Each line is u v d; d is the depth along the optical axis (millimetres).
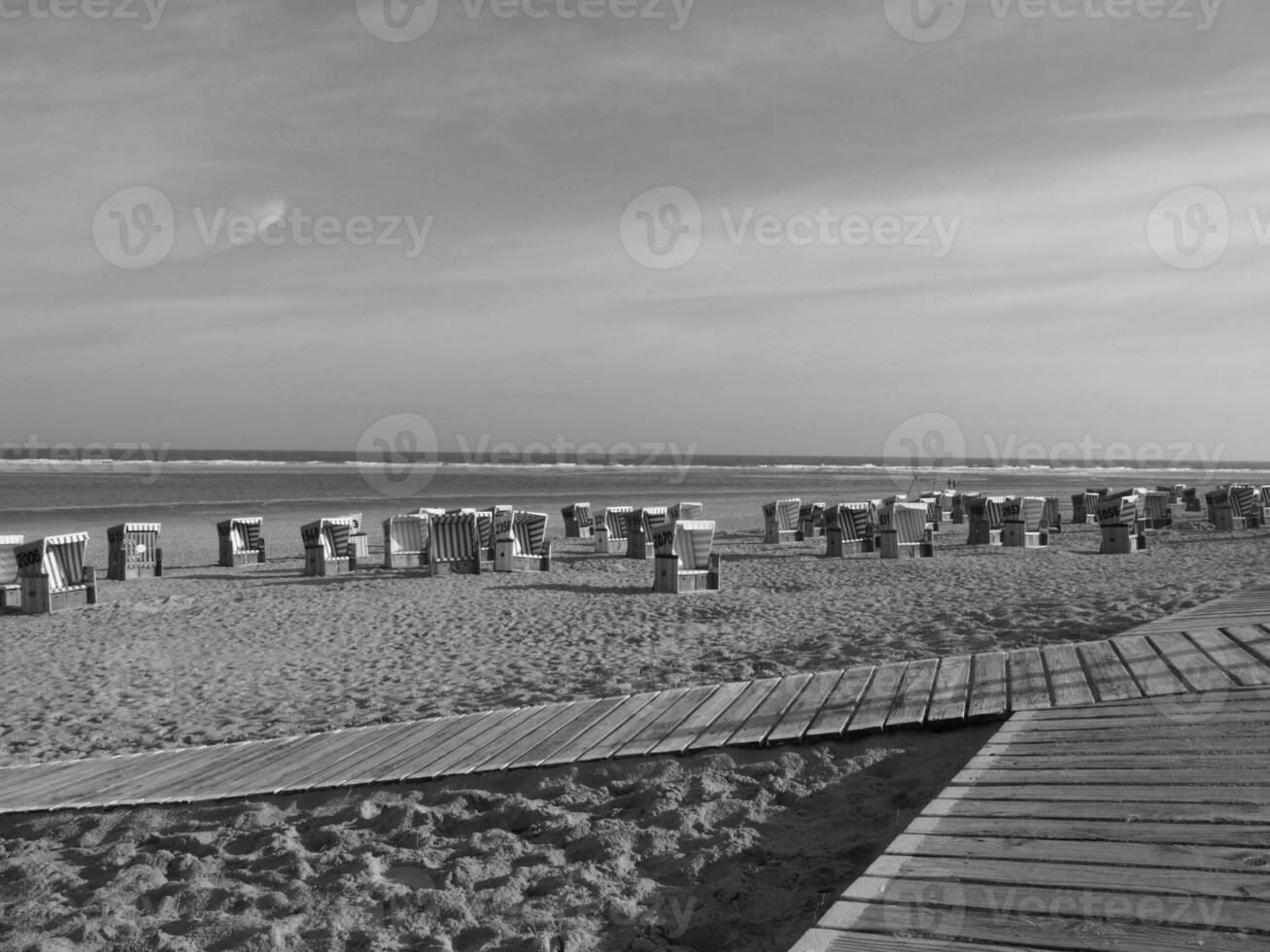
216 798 4992
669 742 5117
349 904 3652
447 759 5262
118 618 12320
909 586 12625
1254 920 2545
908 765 4602
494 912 3539
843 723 5031
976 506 20297
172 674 8883
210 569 18094
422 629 10773
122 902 3844
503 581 14992
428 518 16594
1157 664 5387
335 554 16953
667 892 3584
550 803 4539
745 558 17922
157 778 5461
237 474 67125
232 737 6543
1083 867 2984
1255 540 18672
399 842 4285
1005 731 4582
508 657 8914
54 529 26672
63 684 8641
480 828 4438
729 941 3178
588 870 3785
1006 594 11055
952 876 3018
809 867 3658
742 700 5707
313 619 11742
